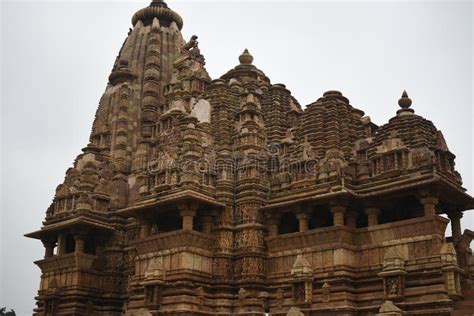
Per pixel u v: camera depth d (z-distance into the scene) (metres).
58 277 36.00
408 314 24.78
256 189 32.16
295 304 28.00
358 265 28.00
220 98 36.88
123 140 40.91
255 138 34.19
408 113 29.67
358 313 26.75
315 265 28.56
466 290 25.91
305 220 29.66
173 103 38.72
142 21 48.47
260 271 30.53
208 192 31.75
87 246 37.66
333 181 29.30
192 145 32.28
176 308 28.70
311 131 33.19
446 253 24.81
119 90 42.97
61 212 36.50
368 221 28.45
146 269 31.14
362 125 34.16
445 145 28.98
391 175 28.20
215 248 31.23
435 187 26.20
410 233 26.55
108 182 38.31
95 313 35.12
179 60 42.19
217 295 30.30
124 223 37.16
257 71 40.38
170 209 31.50
